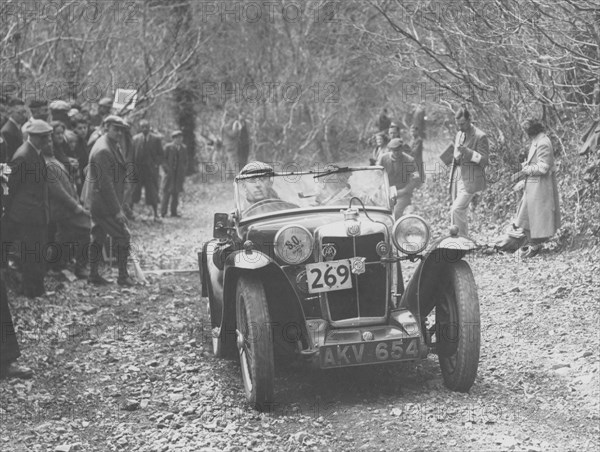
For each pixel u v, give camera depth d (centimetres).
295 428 583
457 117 1095
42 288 991
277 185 727
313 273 624
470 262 1063
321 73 2514
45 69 1783
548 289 894
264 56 2598
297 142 2644
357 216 659
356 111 2608
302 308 620
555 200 1030
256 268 609
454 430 560
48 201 1021
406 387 654
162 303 1009
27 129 965
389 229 658
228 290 650
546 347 730
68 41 1858
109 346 816
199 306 991
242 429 586
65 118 1316
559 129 1267
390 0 1363
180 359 766
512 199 1266
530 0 988
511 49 1158
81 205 1130
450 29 1242
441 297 654
